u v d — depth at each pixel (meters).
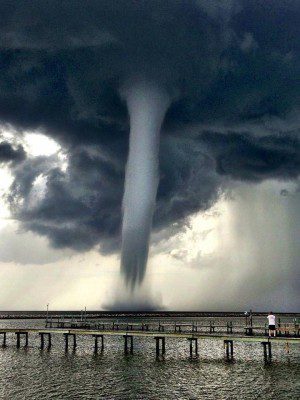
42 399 31.75
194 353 57.81
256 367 45.09
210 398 31.81
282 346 67.62
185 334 51.25
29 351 60.00
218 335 49.03
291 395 32.56
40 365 47.06
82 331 59.06
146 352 59.25
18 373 42.12
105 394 33.25
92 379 38.94
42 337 62.38
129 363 48.28
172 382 37.47
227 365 46.56
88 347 65.81
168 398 31.86
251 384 36.47
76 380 38.53
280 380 38.03
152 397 32.22
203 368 44.56
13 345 68.50
